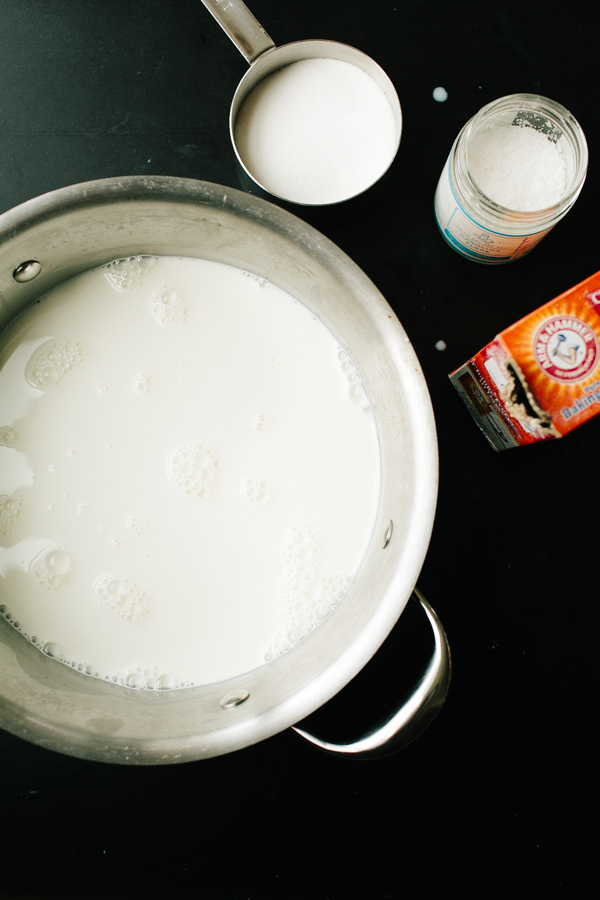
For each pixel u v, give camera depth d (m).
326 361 0.50
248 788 0.52
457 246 0.51
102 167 0.52
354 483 0.50
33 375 0.50
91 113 0.52
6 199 0.52
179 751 0.43
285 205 0.50
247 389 0.50
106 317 0.50
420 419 0.43
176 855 0.52
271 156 0.51
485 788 0.52
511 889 0.52
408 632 0.52
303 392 0.50
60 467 0.49
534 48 0.52
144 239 0.48
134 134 0.52
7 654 0.46
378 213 0.52
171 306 0.50
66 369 0.50
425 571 0.52
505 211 0.45
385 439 0.49
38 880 0.52
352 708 0.52
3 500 0.49
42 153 0.52
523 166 0.48
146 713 0.47
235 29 0.48
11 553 0.49
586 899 0.52
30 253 0.46
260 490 0.50
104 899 0.52
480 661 0.52
